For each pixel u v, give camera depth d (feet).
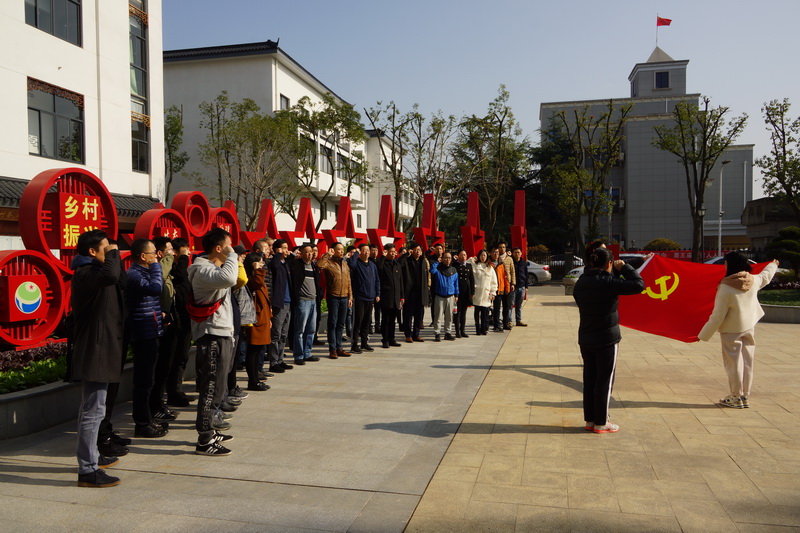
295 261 27.81
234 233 33.81
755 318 19.85
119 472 14.30
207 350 15.83
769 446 15.76
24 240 21.40
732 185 142.00
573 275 71.67
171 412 19.35
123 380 21.38
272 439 16.76
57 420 18.49
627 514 11.67
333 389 22.86
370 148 132.67
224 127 80.33
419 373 25.88
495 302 39.86
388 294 32.76
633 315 24.89
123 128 61.00
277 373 25.98
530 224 136.77
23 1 49.42
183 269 19.79
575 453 15.34
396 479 13.67
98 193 24.25
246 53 86.38
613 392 22.08
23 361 20.71
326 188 99.96
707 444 15.97
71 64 54.49
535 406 20.21
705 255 103.71
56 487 13.38
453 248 134.10
